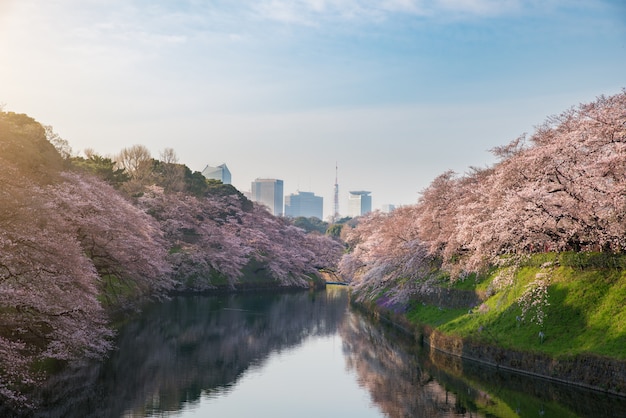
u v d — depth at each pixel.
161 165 96.62
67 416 22.05
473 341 32.28
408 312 46.91
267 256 97.62
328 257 117.00
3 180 25.17
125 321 47.00
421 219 47.59
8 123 39.81
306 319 55.00
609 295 26.97
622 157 25.09
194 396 26.03
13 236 23.19
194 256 75.56
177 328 45.56
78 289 25.97
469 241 36.09
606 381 23.36
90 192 41.03
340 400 25.78
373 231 75.19
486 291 36.38
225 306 62.94
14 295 21.23
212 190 103.50
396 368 32.66
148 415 22.91
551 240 29.31
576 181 27.23
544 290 29.12
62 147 56.28
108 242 39.31
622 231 25.14
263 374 31.06
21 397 21.23
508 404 24.14
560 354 25.95
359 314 59.50
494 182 33.91
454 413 23.27
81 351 29.28
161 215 78.38
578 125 29.58
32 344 25.16
